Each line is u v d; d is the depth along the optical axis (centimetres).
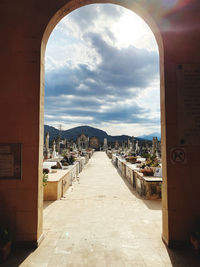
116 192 793
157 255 315
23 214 342
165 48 365
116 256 310
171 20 370
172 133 353
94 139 5109
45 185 626
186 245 338
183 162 350
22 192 344
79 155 2069
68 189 855
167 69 363
